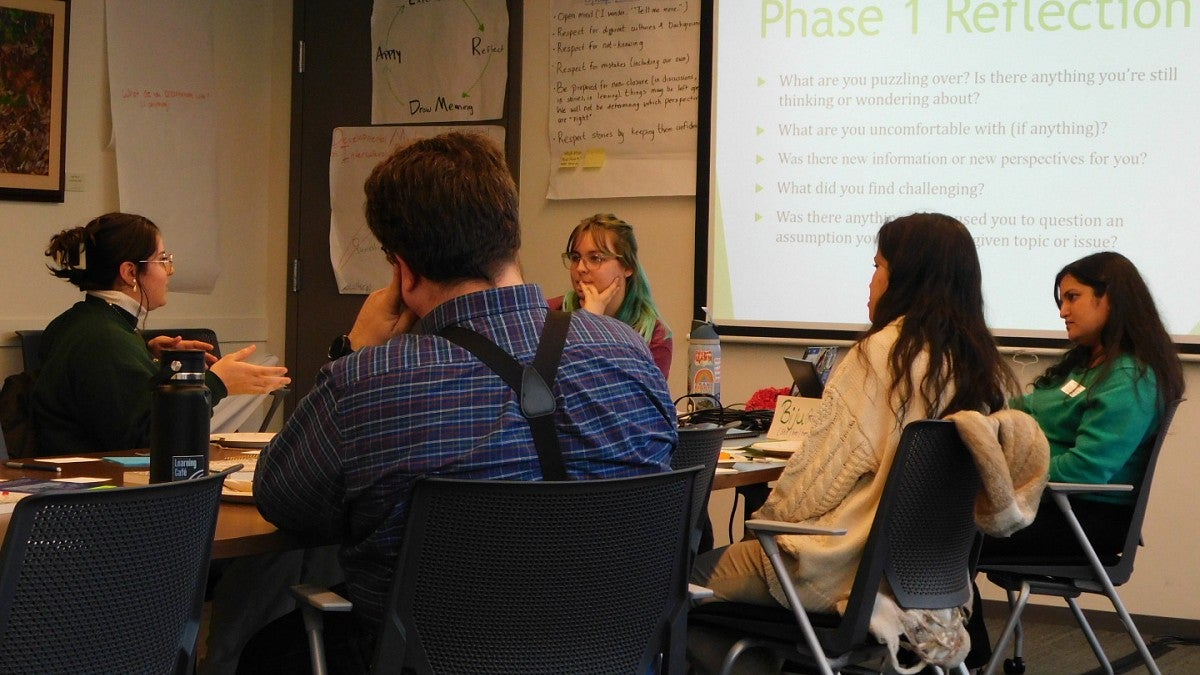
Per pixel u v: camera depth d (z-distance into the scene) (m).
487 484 1.37
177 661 1.40
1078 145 4.19
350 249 5.17
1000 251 4.28
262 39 5.23
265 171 5.29
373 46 5.12
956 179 4.33
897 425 2.11
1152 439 2.96
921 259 2.20
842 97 4.45
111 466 2.15
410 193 1.49
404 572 1.39
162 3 4.73
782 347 4.55
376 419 1.42
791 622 2.18
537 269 4.88
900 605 2.09
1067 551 2.88
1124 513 2.91
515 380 1.45
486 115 4.94
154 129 4.70
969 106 4.31
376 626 1.50
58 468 2.06
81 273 3.28
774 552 2.08
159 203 4.72
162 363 1.69
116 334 3.10
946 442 2.05
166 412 1.67
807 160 4.50
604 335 1.54
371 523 1.46
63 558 1.23
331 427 1.44
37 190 4.23
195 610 1.42
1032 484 2.02
